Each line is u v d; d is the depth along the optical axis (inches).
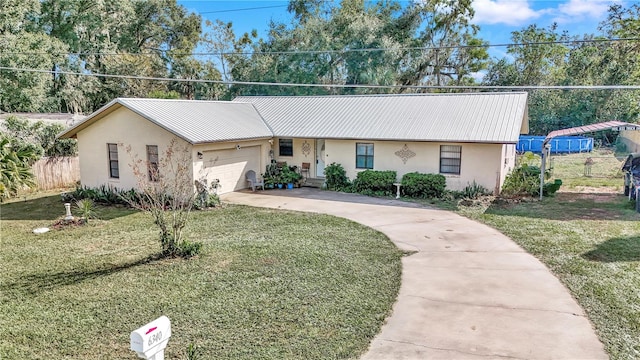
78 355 224.2
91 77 1352.1
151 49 1660.9
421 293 301.0
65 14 1307.8
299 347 228.7
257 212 575.8
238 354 221.9
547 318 260.5
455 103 756.6
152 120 629.9
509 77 1625.2
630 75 1187.9
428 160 695.1
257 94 1556.3
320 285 313.0
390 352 225.3
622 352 221.0
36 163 764.6
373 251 397.4
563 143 1320.1
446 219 527.5
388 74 1419.8
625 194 658.8
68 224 514.6
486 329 248.5
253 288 307.4
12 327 254.8
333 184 759.7
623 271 334.0
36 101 1085.1
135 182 676.7
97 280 328.2
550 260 364.8
